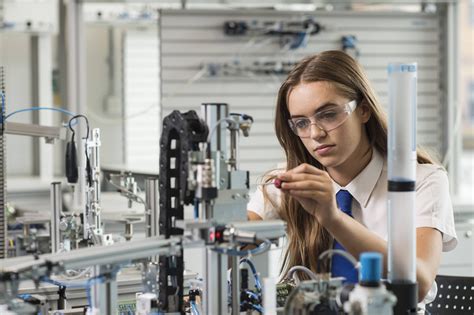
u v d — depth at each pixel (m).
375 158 2.76
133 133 7.39
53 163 7.02
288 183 2.21
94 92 7.34
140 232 4.66
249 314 2.40
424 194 2.64
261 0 5.66
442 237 2.65
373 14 5.76
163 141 2.21
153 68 7.41
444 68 5.86
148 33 7.38
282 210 2.84
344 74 2.52
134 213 3.51
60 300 2.74
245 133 2.23
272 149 5.69
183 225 2.12
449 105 5.82
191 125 2.16
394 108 2.07
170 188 2.22
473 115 9.28
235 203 2.19
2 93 2.96
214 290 2.20
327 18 5.70
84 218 2.96
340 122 2.50
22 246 3.68
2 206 2.97
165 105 5.57
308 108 2.51
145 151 7.43
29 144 7.05
